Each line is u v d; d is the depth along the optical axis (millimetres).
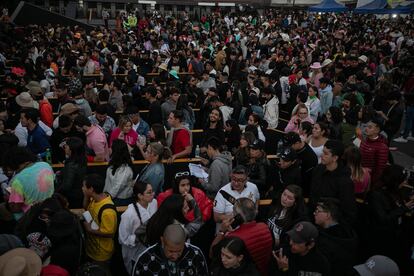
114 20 36062
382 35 24906
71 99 9094
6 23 24547
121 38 23891
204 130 7969
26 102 8367
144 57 16641
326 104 9383
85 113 8812
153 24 30203
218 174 5480
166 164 6684
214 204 5086
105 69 14805
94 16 37312
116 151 5293
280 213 4734
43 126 7199
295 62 15375
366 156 6023
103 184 4488
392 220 4758
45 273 3266
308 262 3561
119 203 5312
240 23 30953
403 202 4863
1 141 5625
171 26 29109
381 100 9570
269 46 20547
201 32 26406
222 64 16406
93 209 4531
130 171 5328
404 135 11422
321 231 4059
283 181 5379
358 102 8219
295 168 5312
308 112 8016
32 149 6566
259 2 43406
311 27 30312
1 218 5141
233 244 3434
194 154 8898
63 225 3682
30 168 4633
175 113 6965
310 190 5113
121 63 16062
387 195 4844
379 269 3184
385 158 5945
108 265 4719
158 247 3570
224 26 29125
